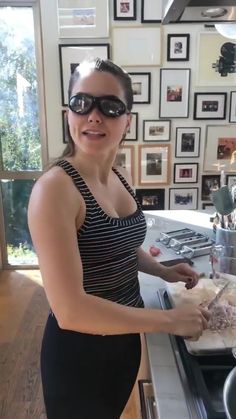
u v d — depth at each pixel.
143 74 2.76
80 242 0.78
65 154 0.84
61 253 0.67
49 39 2.74
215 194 1.26
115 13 2.66
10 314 2.51
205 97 2.81
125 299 0.91
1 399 1.78
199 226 1.79
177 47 2.71
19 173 3.07
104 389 0.94
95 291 0.85
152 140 2.89
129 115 0.84
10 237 3.22
